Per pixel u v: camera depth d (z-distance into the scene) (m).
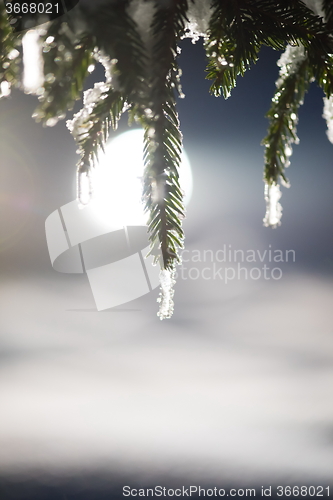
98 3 0.56
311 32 0.61
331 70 0.61
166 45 0.58
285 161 0.59
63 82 0.55
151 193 0.60
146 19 0.58
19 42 0.55
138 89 0.56
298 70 0.61
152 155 0.58
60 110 0.55
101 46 0.55
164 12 0.58
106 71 0.58
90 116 0.61
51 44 0.55
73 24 0.55
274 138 0.59
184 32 0.60
